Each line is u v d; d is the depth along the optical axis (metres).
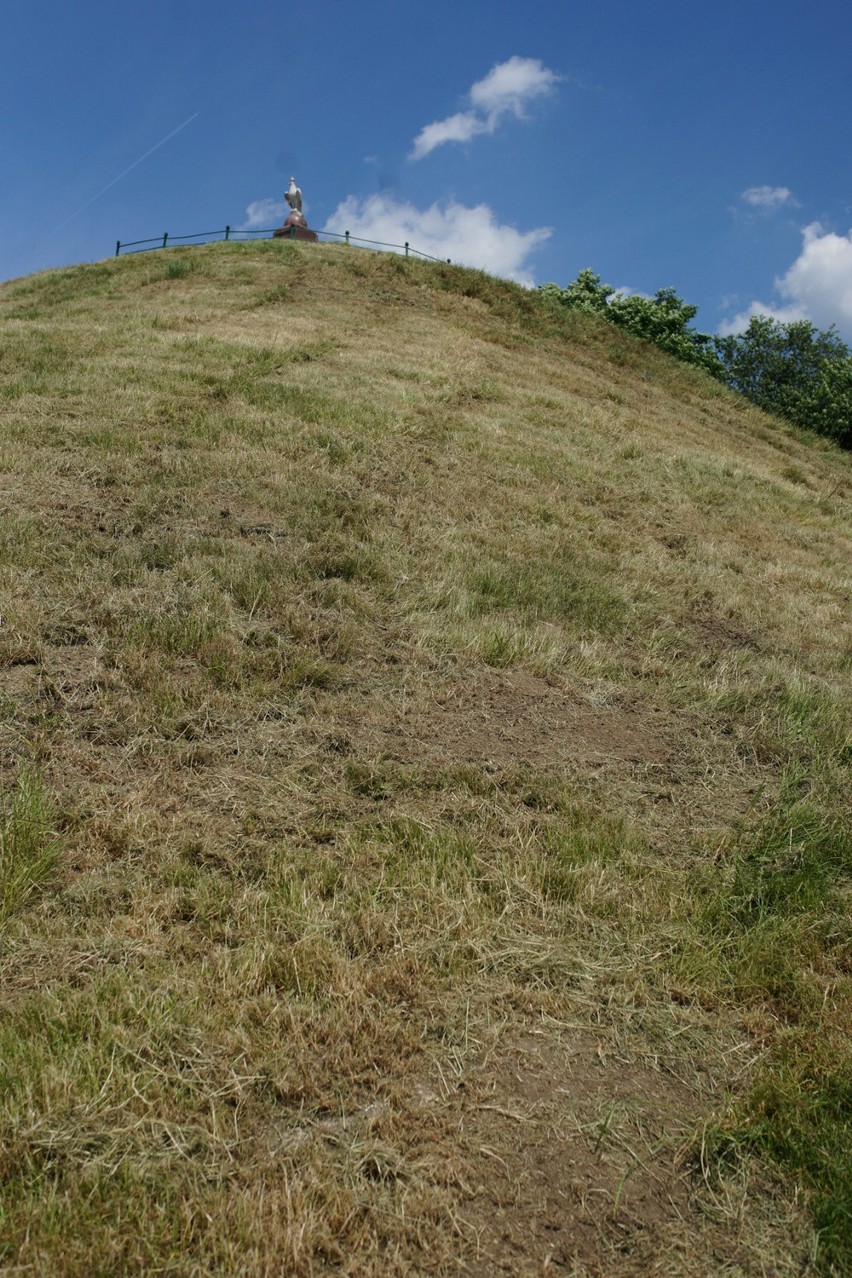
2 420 7.92
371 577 6.69
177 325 13.67
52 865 3.67
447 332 16.64
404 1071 2.98
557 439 11.55
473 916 3.72
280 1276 2.33
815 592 9.02
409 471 8.87
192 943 3.40
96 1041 2.94
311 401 10.07
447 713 5.30
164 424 8.54
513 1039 3.16
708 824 4.71
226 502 7.25
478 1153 2.72
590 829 4.45
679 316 29.00
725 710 6.02
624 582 7.87
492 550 7.74
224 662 5.17
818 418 30.50
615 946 3.69
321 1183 2.55
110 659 5.05
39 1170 2.51
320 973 3.33
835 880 4.37
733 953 3.76
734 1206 2.66
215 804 4.21
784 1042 3.29
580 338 20.00
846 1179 2.70
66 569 5.77
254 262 19.98
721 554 9.27
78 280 19.88
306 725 4.87
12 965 3.21
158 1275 2.29
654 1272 2.45
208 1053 2.94
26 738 4.35
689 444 14.09
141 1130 2.66
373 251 22.89
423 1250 2.43
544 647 6.25
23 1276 2.25
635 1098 2.98
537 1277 2.40
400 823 4.27
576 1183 2.67
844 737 5.78
